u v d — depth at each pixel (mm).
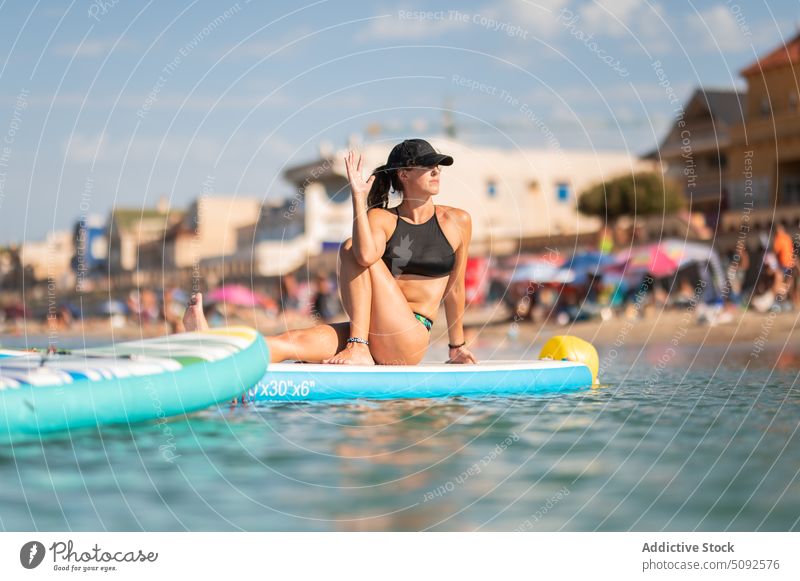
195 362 5020
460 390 6168
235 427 4781
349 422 4961
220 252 58562
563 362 6715
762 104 32906
